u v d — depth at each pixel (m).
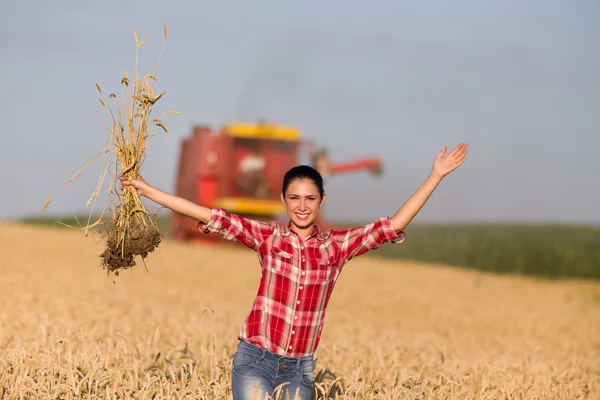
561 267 59.00
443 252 64.88
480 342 20.86
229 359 12.46
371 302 32.41
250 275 40.47
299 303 8.57
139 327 17.39
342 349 15.06
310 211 8.53
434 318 28.23
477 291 39.84
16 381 10.25
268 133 46.62
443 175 8.68
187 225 50.81
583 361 16.52
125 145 8.98
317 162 47.53
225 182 46.41
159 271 39.81
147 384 10.26
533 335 23.69
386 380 11.89
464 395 11.31
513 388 12.03
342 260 8.75
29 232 61.09
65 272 32.94
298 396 8.62
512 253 61.97
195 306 25.55
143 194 8.88
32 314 17.59
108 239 9.06
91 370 10.65
